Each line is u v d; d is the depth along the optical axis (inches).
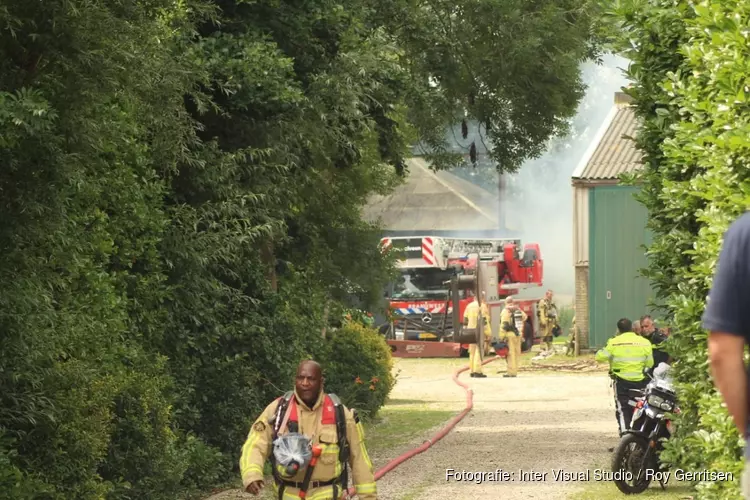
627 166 1814.7
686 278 450.3
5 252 420.5
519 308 2240.4
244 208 723.4
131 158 610.5
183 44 673.0
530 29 1031.6
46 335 455.2
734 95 352.2
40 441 464.8
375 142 896.3
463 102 1143.6
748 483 186.7
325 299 986.7
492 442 925.8
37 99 382.6
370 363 1061.1
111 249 571.2
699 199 433.7
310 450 362.9
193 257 665.6
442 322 2135.8
